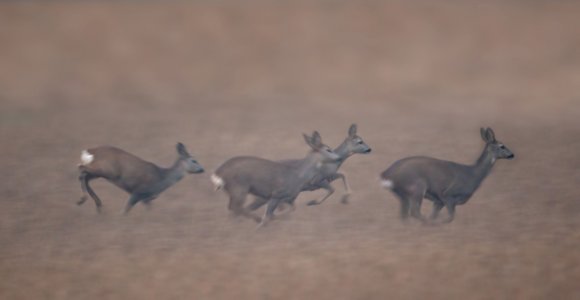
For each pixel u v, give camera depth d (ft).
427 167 112.78
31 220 121.70
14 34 351.46
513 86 277.85
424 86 281.95
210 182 144.05
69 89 280.51
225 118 216.13
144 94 270.46
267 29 362.12
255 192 116.47
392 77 298.35
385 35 352.49
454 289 92.38
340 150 129.90
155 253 105.50
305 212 126.41
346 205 130.31
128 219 122.01
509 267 97.76
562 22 361.51
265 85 288.71
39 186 142.31
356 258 101.19
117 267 100.94
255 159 116.98
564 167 151.33
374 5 390.21
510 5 392.47
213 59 328.70
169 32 360.07
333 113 226.38
